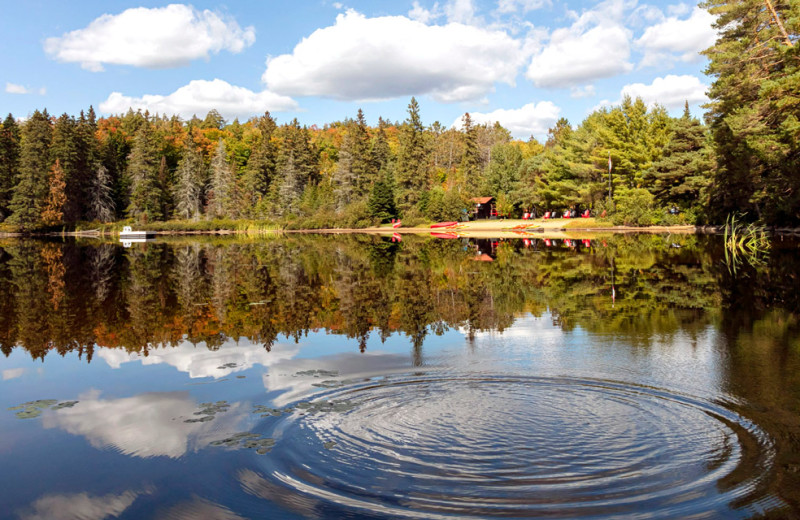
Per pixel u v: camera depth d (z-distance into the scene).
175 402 6.67
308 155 93.81
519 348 8.88
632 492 4.39
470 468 4.82
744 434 5.42
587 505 4.21
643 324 10.64
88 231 72.19
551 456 5.02
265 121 106.06
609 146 56.41
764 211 34.38
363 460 5.02
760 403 6.23
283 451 5.24
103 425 6.02
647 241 34.38
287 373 7.71
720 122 36.09
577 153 63.88
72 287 17.12
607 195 58.50
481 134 133.38
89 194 78.94
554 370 7.58
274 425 5.86
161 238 61.81
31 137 70.31
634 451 5.09
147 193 82.19
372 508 4.22
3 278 19.77
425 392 6.75
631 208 51.12
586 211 60.50
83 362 8.56
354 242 43.62
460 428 5.66
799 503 4.18
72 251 36.22
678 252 25.89
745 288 14.77
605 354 8.41
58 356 8.94
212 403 6.59
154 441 5.55
